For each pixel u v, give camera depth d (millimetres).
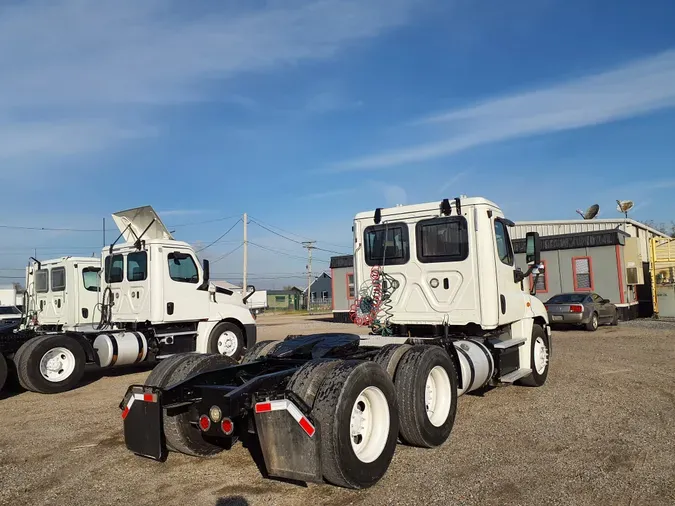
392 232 7676
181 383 4961
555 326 20422
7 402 9047
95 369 12703
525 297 8297
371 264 7855
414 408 5277
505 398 7793
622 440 5668
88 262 12578
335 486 4633
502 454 5324
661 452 5250
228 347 12289
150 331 11250
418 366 5410
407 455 5391
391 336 7215
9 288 26188
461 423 6531
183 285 11547
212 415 4574
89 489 4781
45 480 5055
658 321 22156
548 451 5379
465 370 6375
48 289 12984
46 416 7828
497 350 7391
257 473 5027
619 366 10414
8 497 4652
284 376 4988
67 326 11961
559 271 23938
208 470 5156
